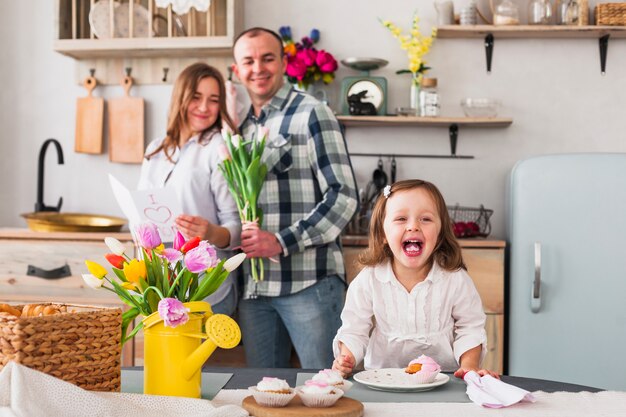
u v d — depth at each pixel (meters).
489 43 3.21
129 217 2.09
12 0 3.41
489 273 2.79
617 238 2.71
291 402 1.14
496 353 2.78
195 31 3.20
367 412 1.12
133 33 3.14
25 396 0.96
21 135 3.41
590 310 2.72
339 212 2.36
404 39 3.19
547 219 2.75
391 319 1.73
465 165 3.25
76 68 3.36
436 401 1.20
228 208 2.40
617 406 1.16
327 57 3.12
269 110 2.50
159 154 2.47
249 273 2.46
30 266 2.83
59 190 3.38
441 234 1.73
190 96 2.38
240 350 2.91
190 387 1.17
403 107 3.20
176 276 1.24
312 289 2.40
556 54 3.24
